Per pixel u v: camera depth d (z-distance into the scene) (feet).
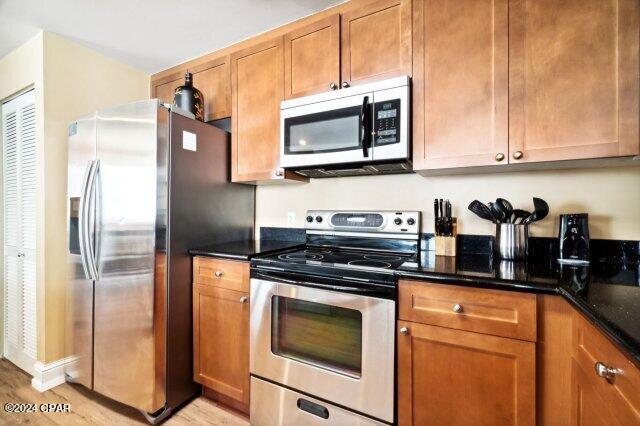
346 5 5.60
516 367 3.36
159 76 8.37
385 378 4.00
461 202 5.53
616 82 3.53
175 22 6.21
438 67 4.55
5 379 6.63
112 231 5.57
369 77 5.10
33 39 6.63
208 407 5.74
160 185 5.32
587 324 2.81
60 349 6.56
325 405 4.45
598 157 3.61
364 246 6.13
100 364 5.74
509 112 4.09
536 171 4.96
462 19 4.39
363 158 4.92
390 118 4.72
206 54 7.46
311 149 5.39
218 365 5.59
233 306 5.41
